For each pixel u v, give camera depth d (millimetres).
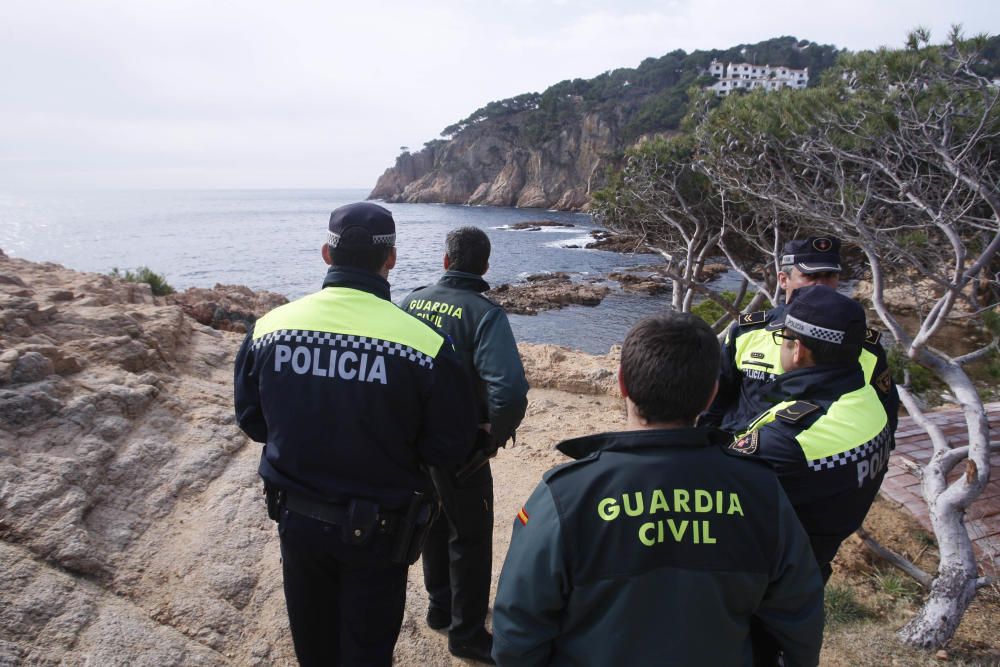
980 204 5277
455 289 2729
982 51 4637
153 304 7098
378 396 1845
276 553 3195
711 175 8609
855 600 3531
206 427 4117
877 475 1997
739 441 2078
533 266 42250
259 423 2055
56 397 3537
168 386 4570
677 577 1336
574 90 135625
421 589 3359
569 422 5910
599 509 1365
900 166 5863
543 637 1407
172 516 3260
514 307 27641
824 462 1901
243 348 2021
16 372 3465
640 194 11828
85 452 3264
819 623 1460
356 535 1830
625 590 1331
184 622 2629
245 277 42188
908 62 4906
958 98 4910
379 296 1969
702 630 1337
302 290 36969
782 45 130125
